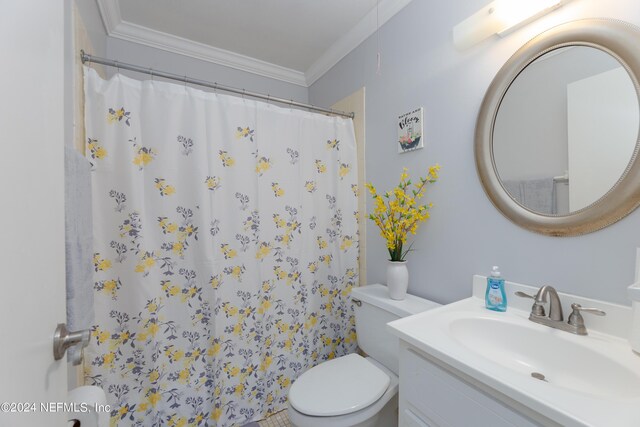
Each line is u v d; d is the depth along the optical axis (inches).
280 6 63.2
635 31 29.7
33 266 16.0
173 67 77.3
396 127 60.2
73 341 19.8
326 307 70.3
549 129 36.4
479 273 45.0
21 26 14.8
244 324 58.2
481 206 44.6
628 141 30.1
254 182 59.3
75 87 42.8
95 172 47.1
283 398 62.9
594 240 32.7
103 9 61.1
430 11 52.4
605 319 31.2
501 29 39.9
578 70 33.9
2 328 12.3
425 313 38.5
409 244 57.4
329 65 83.3
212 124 54.9
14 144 13.9
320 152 69.3
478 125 43.8
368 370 48.6
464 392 27.2
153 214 50.9
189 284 53.6
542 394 21.7
